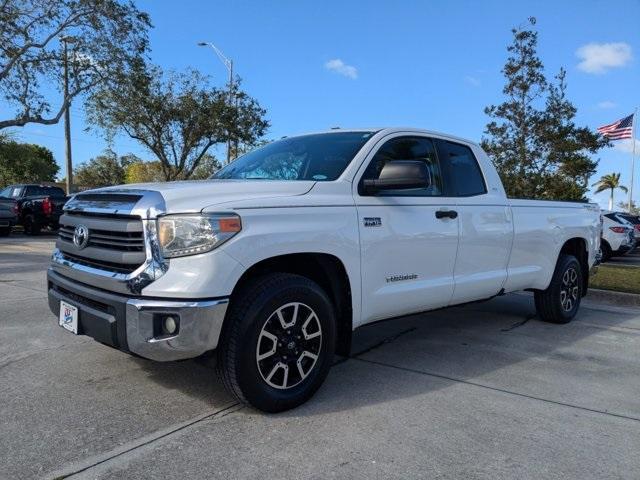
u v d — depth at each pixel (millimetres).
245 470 2924
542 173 17500
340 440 3297
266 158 4910
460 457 3137
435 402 3947
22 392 3932
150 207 3389
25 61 20906
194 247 3293
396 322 6512
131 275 3373
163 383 4145
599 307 7988
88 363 4566
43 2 20516
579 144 17188
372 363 4852
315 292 3775
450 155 5211
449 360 4996
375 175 4391
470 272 5152
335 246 3902
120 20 21688
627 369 4883
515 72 17453
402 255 4434
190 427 3418
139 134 29000
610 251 17766
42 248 14070
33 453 3049
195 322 3250
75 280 3893
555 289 6406
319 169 4355
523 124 17422
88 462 2967
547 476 2961
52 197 19078
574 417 3754
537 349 5477
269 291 3527
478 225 5184
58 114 22500
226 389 3633
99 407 3695
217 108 28500
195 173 36469
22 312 6383
